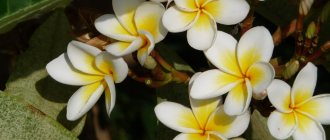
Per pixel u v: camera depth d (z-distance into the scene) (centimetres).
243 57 62
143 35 62
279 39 66
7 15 66
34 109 68
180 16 62
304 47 63
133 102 87
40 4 64
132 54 65
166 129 70
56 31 74
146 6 62
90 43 65
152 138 86
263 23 80
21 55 74
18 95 72
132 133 88
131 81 86
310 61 64
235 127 62
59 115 72
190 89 62
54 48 74
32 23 78
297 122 61
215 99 63
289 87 61
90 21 67
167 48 73
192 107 63
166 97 71
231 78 62
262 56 61
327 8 68
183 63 73
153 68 63
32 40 74
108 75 63
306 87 62
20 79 73
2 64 84
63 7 72
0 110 68
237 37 69
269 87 60
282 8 73
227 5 62
